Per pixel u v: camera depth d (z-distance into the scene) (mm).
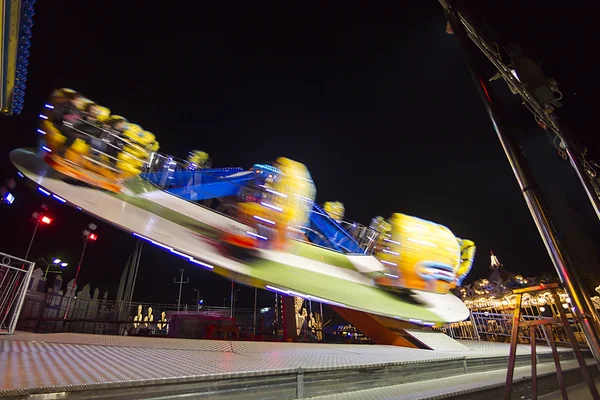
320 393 3596
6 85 5184
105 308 27859
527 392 5109
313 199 13523
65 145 9328
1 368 2582
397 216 14828
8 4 3992
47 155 9078
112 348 4297
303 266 10227
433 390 3939
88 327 22109
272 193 12461
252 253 9609
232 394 2941
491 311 24359
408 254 13906
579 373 7387
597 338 1991
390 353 6316
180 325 12320
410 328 10016
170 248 8180
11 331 5215
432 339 9359
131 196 9500
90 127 9844
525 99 4137
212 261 8367
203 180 12133
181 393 2654
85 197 8602
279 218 12031
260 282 8547
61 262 33688
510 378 3127
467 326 15875
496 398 4344
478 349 8852
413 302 11266
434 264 14203
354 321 10523
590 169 5703
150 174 10805
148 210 9312
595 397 2672
